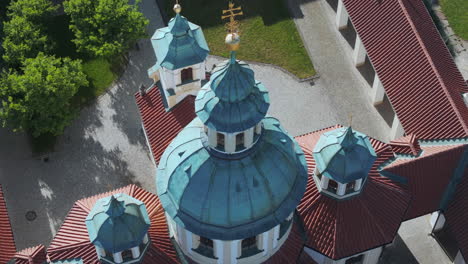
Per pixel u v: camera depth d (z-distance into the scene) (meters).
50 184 70.69
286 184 48.00
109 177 71.31
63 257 54.34
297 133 74.81
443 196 61.66
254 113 43.91
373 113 76.44
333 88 78.62
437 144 64.62
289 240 54.84
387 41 72.88
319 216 56.25
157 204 57.81
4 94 69.31
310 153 59.12
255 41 83.19
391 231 56.72
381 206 57.28
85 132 74.62
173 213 48.47
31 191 70.12
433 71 68.50
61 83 69.25
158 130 63.94
